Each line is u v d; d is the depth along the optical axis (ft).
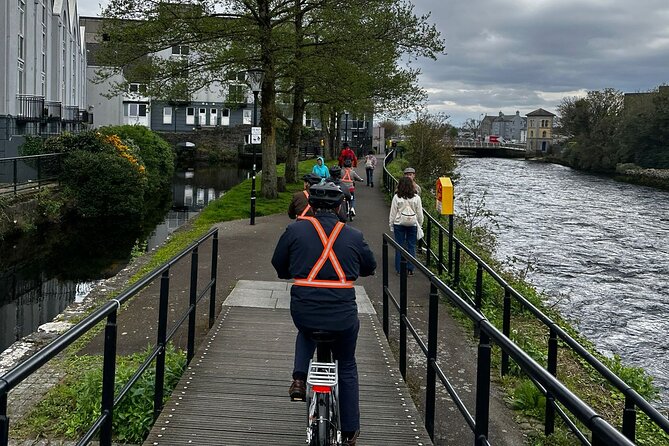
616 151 240.12
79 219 82.79
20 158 73.00
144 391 18.70
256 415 17.63
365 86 79.51
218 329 25.55
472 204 113.80
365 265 15.17
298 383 14.48
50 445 16.94
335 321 14.23
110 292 35.29
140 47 67.77
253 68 73.10
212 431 16.65
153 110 230.48
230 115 236.84
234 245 49.21
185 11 67.10
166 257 44.93
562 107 289.33
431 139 112.68
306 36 73.61
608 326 46.03
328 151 160.76
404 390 19.85
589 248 77.82
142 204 88.79
